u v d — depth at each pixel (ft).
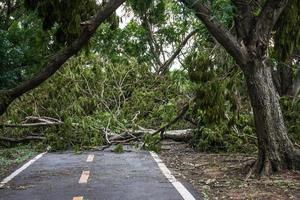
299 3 36.22
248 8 36.11
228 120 49.83
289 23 36.55
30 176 37.35
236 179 34.30
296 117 48.21
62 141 58.65
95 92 65.41
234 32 39.78
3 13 70.74
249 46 35.63
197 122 57.00
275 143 35.73
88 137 58.49
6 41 61.41
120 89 67.05
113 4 31.94
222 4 34.50
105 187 31.22
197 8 34.58
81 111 60.29
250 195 28.04
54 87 62.95
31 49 63.16
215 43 42.70
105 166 42.91
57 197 27.94
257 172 35.60
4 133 64.80
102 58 71.15
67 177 36.29
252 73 35.94
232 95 42.60
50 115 63.67
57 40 36.40
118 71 68.18
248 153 52.13
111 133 60.80
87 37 32.53
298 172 34.94
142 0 36.60
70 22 34.24
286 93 57.88
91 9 35.65
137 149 58.59
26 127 62.23
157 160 47.60
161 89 67.00
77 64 64.85
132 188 30.68
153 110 63.31
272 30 37.93
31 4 36.11
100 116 60.54
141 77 70.28
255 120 36.55
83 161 47.19
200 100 40.47
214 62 40.93
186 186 31.45
